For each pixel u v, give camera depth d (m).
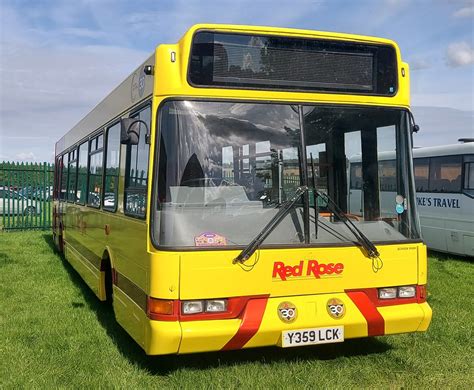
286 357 5.59
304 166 5.03
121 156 6.22
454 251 13.41
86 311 7.66
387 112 5.43
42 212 21.20
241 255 4.69
